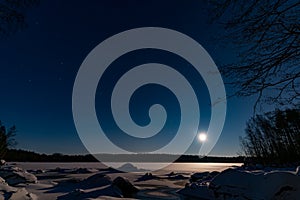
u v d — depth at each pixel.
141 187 18.45
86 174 32.59
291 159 32.25
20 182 16.61
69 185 16.77
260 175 8.65
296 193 7.50
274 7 2.25
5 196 8.95
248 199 8.27
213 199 9.98
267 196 7.80
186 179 26.92
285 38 2.34
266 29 2.35
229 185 9.44
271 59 2.47
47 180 22.22
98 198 10.98
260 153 41.19
